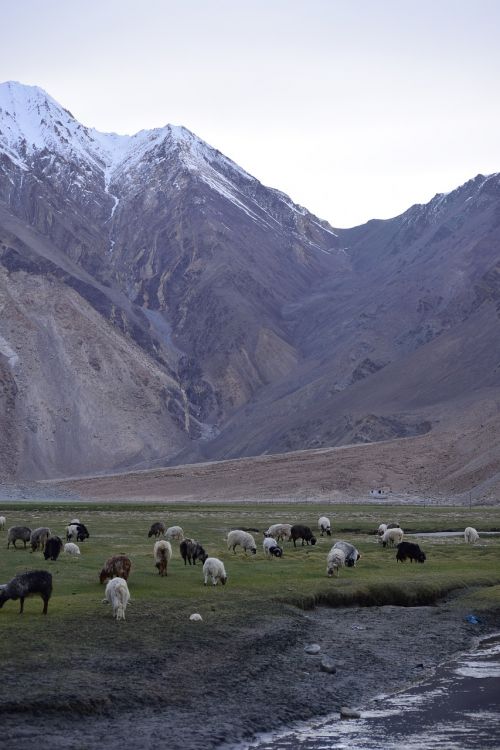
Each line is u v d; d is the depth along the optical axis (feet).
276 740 79.41
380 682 99.14
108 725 80.43
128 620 112.98
